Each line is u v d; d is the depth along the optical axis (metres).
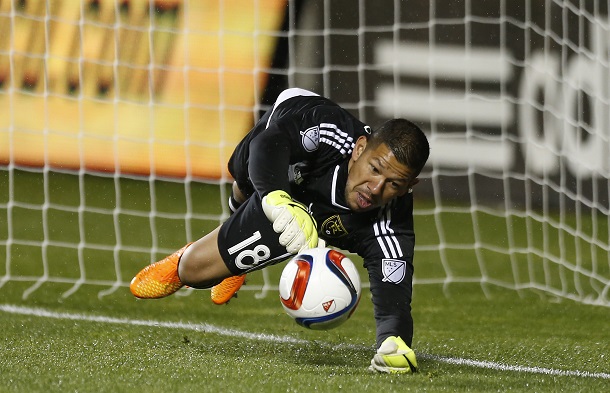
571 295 21.44
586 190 34.56
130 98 32.72
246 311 18.20
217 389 9.71
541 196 34.91
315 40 33.41
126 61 32.12
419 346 14.30
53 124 32.72
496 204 35.16
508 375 11.64
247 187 13.46
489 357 13.36
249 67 32.47
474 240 29.56
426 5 34.25
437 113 34.94
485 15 34.16
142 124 32.91
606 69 30.88
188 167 27.06
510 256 27.08
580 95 29.53
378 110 34.56
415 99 34.81
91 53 31.92
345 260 10.95
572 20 31.98
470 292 21.64
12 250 25.41
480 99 34.81
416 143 10.44
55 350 12.42
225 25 32.12
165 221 30.61
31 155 32.81
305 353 13.12
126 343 13.45
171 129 32.91
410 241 11.96
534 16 33.38
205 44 32.16
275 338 14.68
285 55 32.56
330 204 11.61
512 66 34.25
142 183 36.88
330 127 11.33
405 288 11.74
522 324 17.42
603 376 11.96
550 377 11.59
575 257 27.14
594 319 18.23
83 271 21.56
